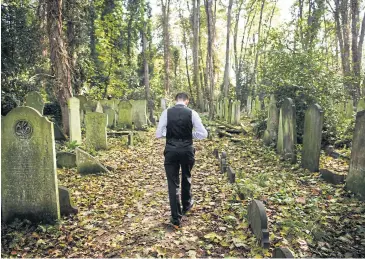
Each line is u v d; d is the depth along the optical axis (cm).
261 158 774
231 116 1473
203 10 3036
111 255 352
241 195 493
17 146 427
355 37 1477
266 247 328
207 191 543
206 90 2456
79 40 1322
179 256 341
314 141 617
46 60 1212
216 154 823
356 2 1472
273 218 409
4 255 365
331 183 554
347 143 793
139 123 1421
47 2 1048
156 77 3048
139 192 565
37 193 435
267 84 1048
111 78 1952
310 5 1720
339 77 922
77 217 461
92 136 930
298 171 642
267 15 2920
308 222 386
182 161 416
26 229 426
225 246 352
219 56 3600
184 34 3397
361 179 480
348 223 390
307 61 910
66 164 730
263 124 1077
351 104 1252
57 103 1329
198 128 419
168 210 479
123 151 938
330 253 325
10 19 1041
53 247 382
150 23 2631
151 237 389
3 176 430
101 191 582
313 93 860
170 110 421
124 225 432
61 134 1048
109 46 1916
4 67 1016
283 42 1019
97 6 1870
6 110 1017
